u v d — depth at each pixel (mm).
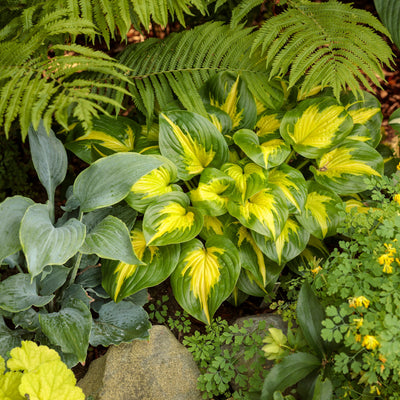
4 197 2682
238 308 2639
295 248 2332
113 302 2275
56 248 1750
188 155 2348
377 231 1925
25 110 1710
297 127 2469
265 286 2414
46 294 2045
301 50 2346
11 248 1785
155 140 2504
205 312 2174
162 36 3338
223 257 2238
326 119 2436
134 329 2189
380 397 1818
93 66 1893
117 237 1919
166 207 2209
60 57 1912
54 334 1913
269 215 2195
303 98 2729
